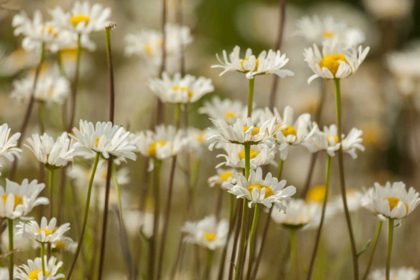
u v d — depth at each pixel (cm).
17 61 152
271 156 108
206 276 121
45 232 104
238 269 105
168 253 143
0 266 116
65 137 105
